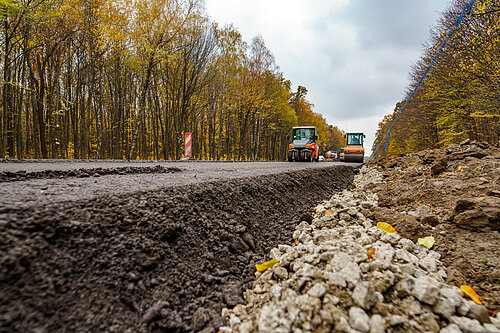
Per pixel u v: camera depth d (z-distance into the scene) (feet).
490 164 12.59
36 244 4.00
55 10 33.27
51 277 3.80
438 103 37.37
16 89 40.47
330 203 12.31
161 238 5.63
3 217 4.19
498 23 22.66
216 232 7.20
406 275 5.08
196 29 48.39
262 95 71.92
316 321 3.89
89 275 4.18
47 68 44.83
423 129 57.67
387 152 88.17
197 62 52.24
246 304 5.41
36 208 4.69
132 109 52.49
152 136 80.07
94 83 49.37
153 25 40.78
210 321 4.68
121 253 4.77
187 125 62.34
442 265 6.40
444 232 7.79
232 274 6.29
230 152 91.40
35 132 49.65
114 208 5.60
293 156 55.47
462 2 28.91
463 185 11.04
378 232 7.89
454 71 31.01
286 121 104.06
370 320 3.88
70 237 4.43
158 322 4.23
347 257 5.14
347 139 68.33
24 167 12.54
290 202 12.68
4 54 34.37
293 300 4.45
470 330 3.92
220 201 8.60
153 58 41.83
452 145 20.57
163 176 11.46
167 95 56.03
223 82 65.77
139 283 4.59
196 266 5.82
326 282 4.70
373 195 14.99
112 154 64.85
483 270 5.83
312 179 18.04
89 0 38.29
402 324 3.92
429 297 4.36
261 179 12.60
